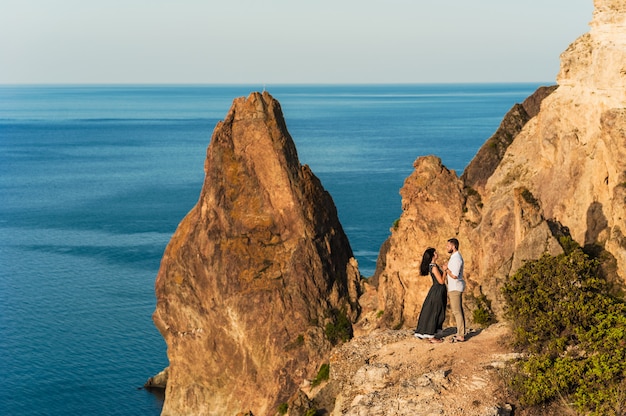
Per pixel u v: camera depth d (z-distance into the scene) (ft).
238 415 203.21
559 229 153.17
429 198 192.34
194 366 217.97
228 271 212.84
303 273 210.59
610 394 77.15
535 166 172.14
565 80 163.22
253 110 222.07
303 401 159.74
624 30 143.02
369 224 476.54
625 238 134.00
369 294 216.95
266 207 219.00
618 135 135.85
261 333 207.62
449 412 75.92
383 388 84.17
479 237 173.99
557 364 81.87
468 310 161.27
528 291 100.89
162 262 224.53
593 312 90.68
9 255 422.82
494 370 83.71
